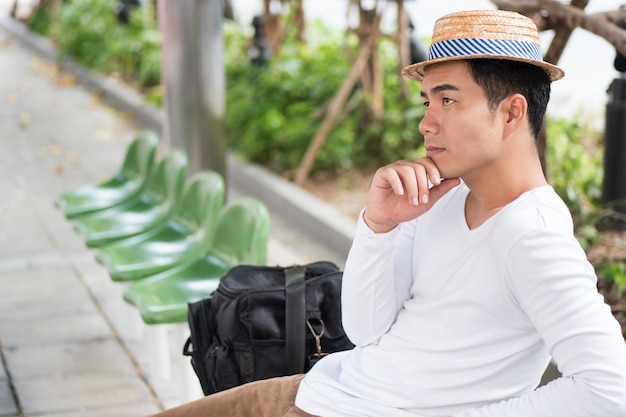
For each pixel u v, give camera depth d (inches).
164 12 237.3
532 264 71.2
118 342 178.1
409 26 274.2
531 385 78.1
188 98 239.5
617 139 183.2
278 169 278.2
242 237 142.1
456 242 78.1
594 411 68.1
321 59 312.5
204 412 86.0
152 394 156.9
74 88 434.6
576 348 69.0
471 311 76.2
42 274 215.8
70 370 166.1
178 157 183.6
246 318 105.3
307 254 227.0
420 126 77.6
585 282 70.2
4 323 187.3
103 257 162.1
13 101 409.1
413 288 81.9
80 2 508.1
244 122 299.1
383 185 79.0
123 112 388.5
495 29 73.7
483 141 75.2
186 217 170.9
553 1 156.4
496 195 76.7
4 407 152.4
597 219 182.1
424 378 78.1
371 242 81.1
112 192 202.5
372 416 78.9
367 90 277.3
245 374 105.1
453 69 74.9
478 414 73.1
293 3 334.3
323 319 106.4
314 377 84.4
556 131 220.4
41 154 329.4
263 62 317.1
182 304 135.6
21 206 271.6
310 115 284.7
